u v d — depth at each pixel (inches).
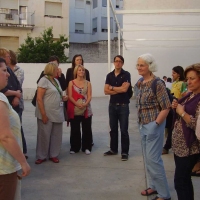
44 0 1109.7
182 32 753.6
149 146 156.8
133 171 214.7
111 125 247.1
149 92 154.6
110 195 175.2
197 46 749.3
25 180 196.4
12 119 104.2
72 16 1477.6
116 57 235.3
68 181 196.1
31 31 1104.8
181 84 249.9
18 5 1086.4
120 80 235.0
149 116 155.3
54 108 225.0
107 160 238.5
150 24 742.5
